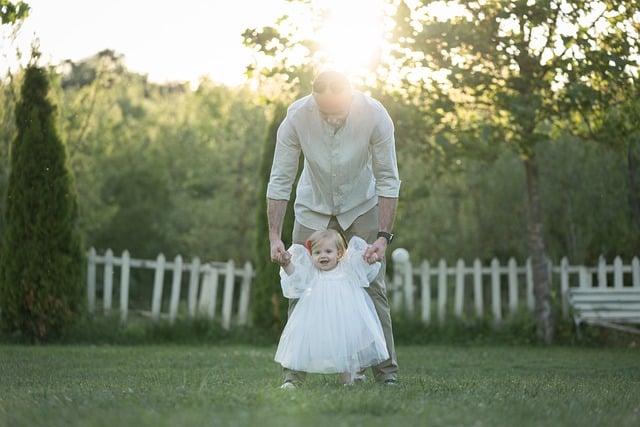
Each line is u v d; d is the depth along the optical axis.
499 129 12.73
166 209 27.00
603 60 11.06
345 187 5.83
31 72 12.88
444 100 12.49
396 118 12.80
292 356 5.48
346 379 5.66
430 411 4.09
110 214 23.22
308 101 5.72
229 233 24.62
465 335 14.70
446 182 19.02
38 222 12.82
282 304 14.00
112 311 14.21
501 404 4.54
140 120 31.25
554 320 14.32
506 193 17.77
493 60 11.98
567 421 3.98
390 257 15.89
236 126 25.27
